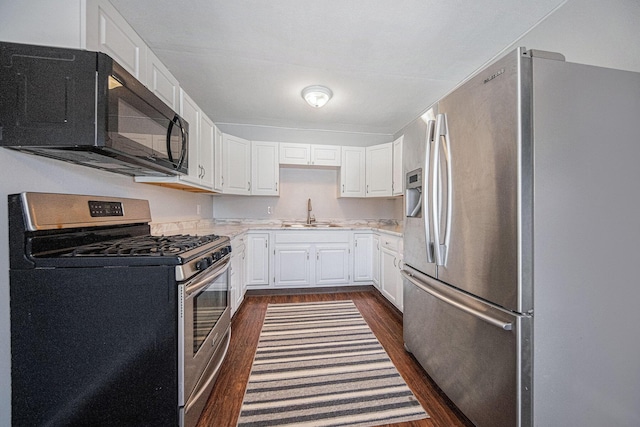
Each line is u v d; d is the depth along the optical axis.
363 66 2.17
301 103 2.90
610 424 1.07
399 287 2.56
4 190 0.97
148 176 1.73
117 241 1.44
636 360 1.09
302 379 1.63
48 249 1.07
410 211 1.86
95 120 0.98
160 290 1.06
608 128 1.07
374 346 2.02
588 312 1.05
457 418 1.33
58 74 0.96
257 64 2.15
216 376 1.54
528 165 0.99
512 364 1.02
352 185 3.67
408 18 1.62
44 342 1.01
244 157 3.29
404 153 1.90
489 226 1.12
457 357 1.34
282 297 3.16
